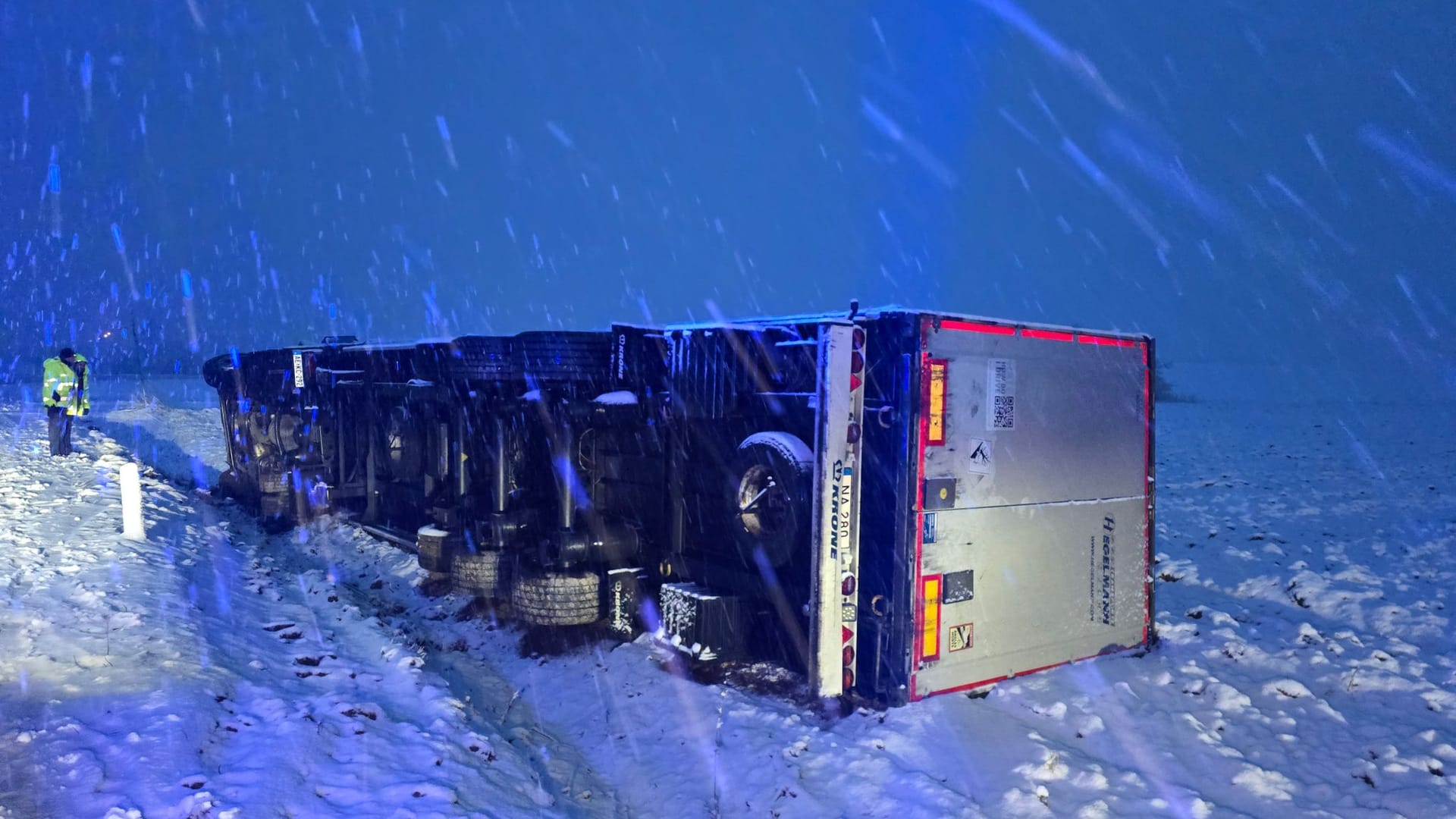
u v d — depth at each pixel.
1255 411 42.47
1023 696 5.80
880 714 5.55
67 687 5.05
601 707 6.36
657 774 5.33
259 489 13.52
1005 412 5.94
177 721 4.59
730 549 6.71
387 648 6.80
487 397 8.54
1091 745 5.27
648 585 7.57
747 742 5.49
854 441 5.64
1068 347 6.32
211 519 12.62
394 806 4.13
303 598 8.75
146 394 37.06
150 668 5.43
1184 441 26.39
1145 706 5.79
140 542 9.14
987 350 5.84
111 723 4.58
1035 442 6.12
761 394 6.30
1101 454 6.54
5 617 6.18
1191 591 9.04
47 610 6.44
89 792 3.87
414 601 9.37
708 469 6.93
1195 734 5.41
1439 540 10.95
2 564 7.67
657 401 7.45
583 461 8.09
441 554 9.39
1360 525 12.15
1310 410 42.91
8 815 3.64
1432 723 5.68
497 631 8.16
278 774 4.24
